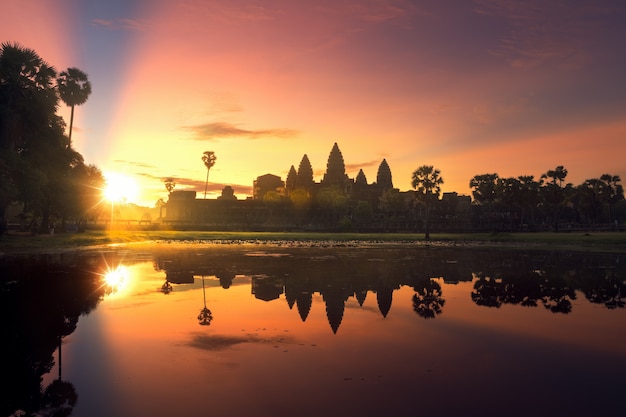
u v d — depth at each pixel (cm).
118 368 870
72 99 6200
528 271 2725
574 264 3247
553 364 912
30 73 4169
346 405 695
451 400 718
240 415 658
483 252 4650
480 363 915
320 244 5834
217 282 2072
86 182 5653
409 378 823
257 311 1416
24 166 3728
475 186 11419
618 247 5419
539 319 1343
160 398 722
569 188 12219
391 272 2562
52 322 1247
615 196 11938
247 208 13475
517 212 13275
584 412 671
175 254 3744
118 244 5147
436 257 3828
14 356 944
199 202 13500
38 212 5234
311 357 948
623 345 1059
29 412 668
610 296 1773
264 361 918
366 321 1295
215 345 1033
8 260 2938
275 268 2689
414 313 1414
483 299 1683
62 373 841
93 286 1897
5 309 1412
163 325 1222
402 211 13912
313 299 1645
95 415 657
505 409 683
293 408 684
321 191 13800
